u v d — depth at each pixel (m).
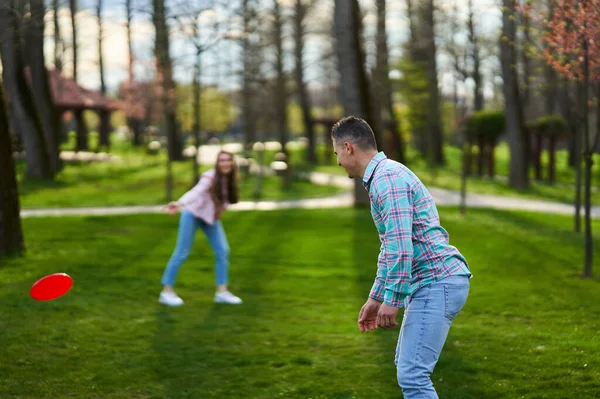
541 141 31.84
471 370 5.11
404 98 34.81
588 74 8.74
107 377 4.96
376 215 3.44
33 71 28.61
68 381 4.86
